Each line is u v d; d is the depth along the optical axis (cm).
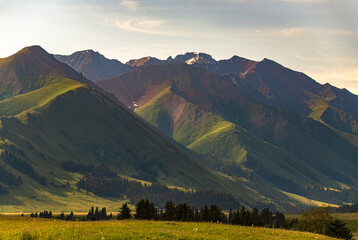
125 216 13475
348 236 10331
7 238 4888
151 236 4947
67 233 5075
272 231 6506
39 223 7212
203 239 4991
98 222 6912
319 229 12875
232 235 5612
